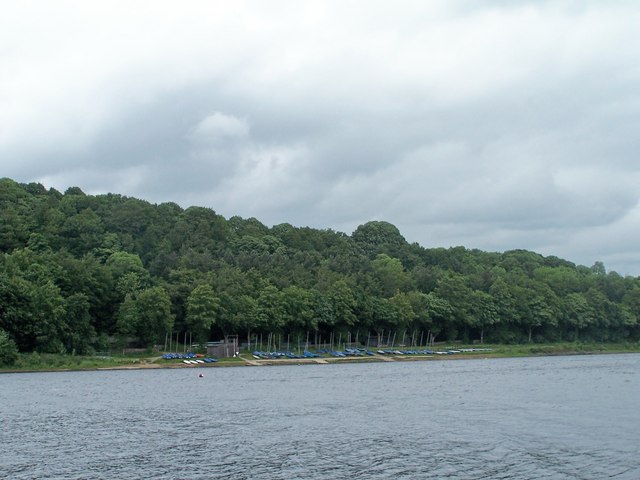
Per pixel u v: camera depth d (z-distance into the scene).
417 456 62.16
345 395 111.62
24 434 74.88
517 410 91.50
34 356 166.50
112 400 106.31
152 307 194.12
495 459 60.91
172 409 95.12
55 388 125.75
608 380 137.38
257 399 106.50
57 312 174.50
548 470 56.91
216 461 60.88
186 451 65.12
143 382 139.12
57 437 72.94
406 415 87.38
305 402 102.06
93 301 198.38
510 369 173.38
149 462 60.72
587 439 69.75
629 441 68.69
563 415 86.50
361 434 73.44
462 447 66.06
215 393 116.31
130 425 80.88
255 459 61.53
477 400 103.19
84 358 178.75
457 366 189.00
